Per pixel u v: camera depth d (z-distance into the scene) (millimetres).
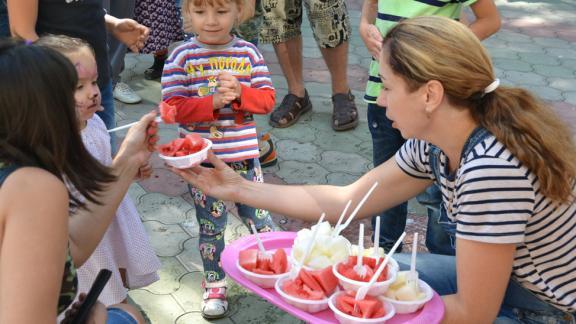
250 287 1957
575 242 1966
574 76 5887
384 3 2881
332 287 1926
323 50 4574
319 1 4324
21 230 1404
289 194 2355
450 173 2068
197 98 2725
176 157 2221
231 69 2820
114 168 2090
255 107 2775
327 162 4254
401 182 2305
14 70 1431
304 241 2012
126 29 3154
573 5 8188
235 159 2820
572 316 2086
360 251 1980
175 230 3484
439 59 1842
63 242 1463
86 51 2273
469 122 1933
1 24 2977
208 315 2861
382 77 1971
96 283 1806
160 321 2852
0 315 1392
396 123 2010
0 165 1463
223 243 2896
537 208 1897
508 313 2182
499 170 1839
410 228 3576
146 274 2674
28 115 1441
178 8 4965
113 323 1939
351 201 2283
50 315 1432
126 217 2578
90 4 2857
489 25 2871
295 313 1849
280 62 4660
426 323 1830
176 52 2795
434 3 2762
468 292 1923
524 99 1931
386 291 1926
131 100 4895
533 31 7133
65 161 1556
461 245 1911
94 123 2490
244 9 2846
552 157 1850
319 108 5012
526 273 2031
